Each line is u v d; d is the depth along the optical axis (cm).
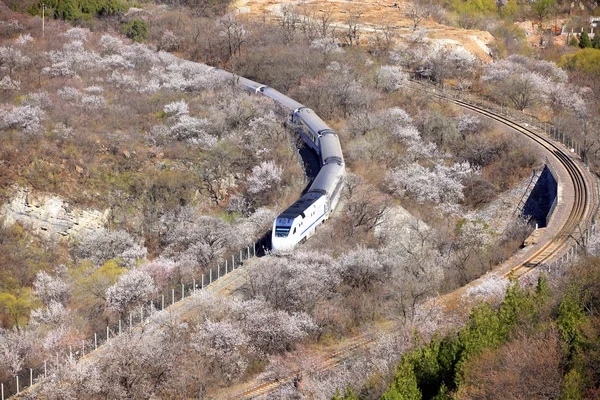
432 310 8238
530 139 13888
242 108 14125
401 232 10688
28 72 15812
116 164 12675
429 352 6825
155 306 9250
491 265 9719
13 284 10500
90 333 8950
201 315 8556
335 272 9181
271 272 9000
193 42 19000
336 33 19762
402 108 15512
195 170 12706
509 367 6309
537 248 9856
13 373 8294
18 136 12756
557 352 6394
